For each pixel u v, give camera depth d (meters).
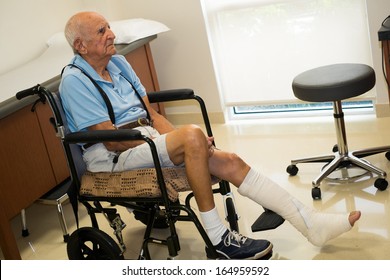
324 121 3.82
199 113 4.24
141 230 2.91
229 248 2.25
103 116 2.32
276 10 3.69
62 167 3.12
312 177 3.08
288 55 3.78
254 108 4.18
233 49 3.95
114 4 4.16
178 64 4.14
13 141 2.83
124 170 2.33
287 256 2.41
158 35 4.11
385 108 3.66
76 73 2.34
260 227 2.37
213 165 2.34
